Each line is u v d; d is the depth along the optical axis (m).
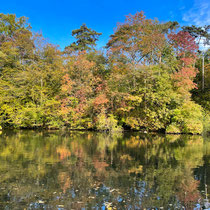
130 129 23.62
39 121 23.00
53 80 23.91
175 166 8.06
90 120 22.53
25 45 23.08
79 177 6.59
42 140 14.71
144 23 22.67
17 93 22.00
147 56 24.16
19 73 22.11
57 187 5.68
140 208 4.53
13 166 7.79
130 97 20.16
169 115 21.08
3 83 21.97
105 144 13.29
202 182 6.25
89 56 25.78
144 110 21.16
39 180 6.25
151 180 6.38
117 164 8.29
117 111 22.19
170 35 22.97
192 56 24.42
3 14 26.50
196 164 8.40
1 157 9.26
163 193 5.37
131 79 21.91
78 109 22.03
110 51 22.95
